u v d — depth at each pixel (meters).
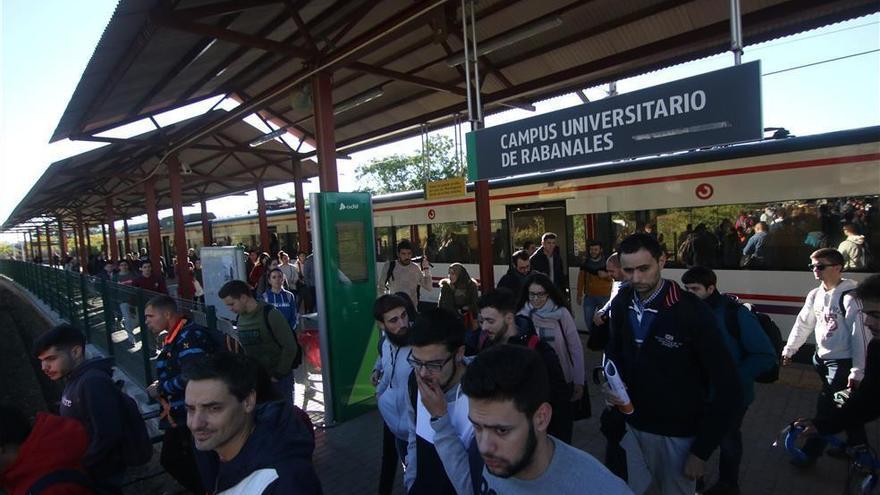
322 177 6.33
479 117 4.87
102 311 8.08
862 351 3.41
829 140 6.08
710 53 6.69
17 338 13.79
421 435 2.17
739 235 6.81
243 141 13.62
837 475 3.86
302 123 11.98
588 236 8.42
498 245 9.94
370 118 10.80
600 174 8.20
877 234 5.76
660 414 2.46
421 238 11.66
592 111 3.39
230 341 3.56
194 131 10.09
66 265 25.89
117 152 12.21
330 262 5.36
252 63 8.11
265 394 2.52
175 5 4.84
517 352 1.44
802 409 5.09
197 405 1.79
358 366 5.55
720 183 6.95
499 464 1.38
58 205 24.19
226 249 8.27
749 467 4.05
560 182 8.78
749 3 5.93
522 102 8.90
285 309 5.41
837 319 3.72
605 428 2.75
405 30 5.16
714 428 2.27
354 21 5.86
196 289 11.04
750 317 3.22
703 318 2.36
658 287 2.47
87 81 6.27
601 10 6.73
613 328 2.70
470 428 1.98
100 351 8.44
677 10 6.41
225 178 16.23
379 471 4.29
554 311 3.61
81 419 3.01
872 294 2.24
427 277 7.42
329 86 6.30
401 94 9.73
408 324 3.03
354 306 5.54
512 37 6.41
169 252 29.33
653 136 3.09
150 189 13.98
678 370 2.41
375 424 5.30
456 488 1.82
